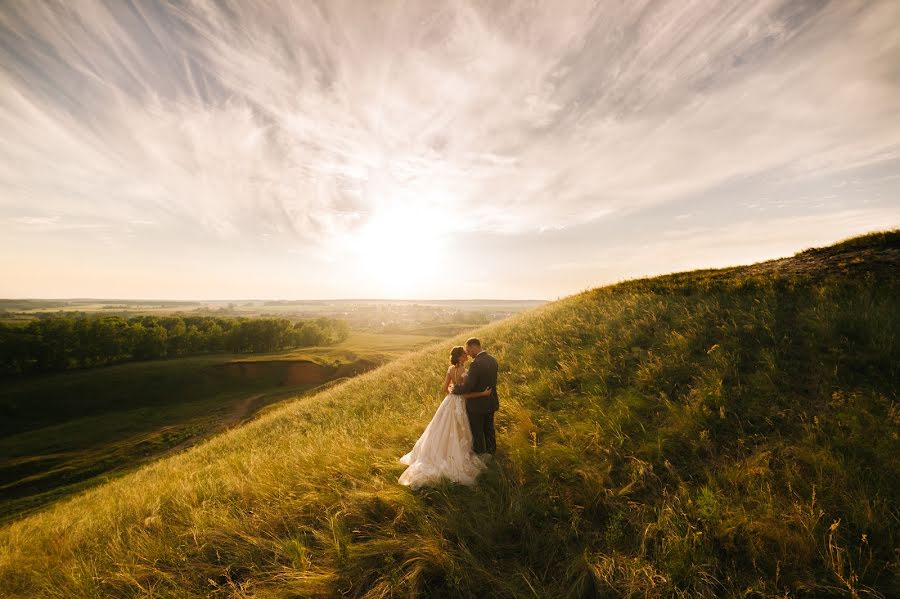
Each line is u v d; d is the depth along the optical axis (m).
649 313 8.99
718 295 9.14
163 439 39.91
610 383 6.55
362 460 5.41
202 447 14.88
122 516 5.68
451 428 4.85
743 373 5.79
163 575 3.62
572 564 3.14
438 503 4.12
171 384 62.09
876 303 6.74
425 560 3.23
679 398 5.52
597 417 5.34
